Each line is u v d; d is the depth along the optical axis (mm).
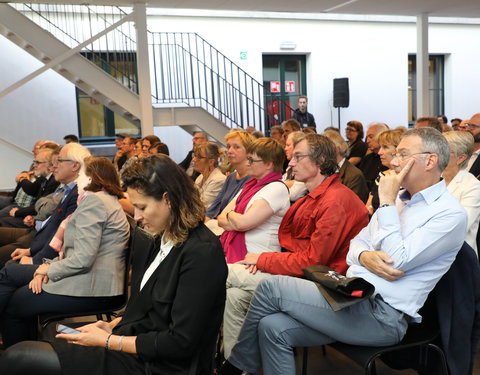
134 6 7156
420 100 8977
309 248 2303
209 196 4008
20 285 2516
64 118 9453
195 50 9664
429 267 1829
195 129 9102
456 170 2482
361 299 1728
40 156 4418
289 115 10594
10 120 8992
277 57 10461
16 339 2482
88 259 2346
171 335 1485
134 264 1896
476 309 1881
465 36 11453
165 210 1532
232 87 9953
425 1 7867
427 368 1982
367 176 5000
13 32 6996
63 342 1617
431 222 1806
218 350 2486
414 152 1851
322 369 2549
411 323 2061
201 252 1504
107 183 2504
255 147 2746
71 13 8812
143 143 5777
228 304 2389
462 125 4613
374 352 1841
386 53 10898
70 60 7230
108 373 1516
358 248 2014
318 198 2406
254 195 2678
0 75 8875
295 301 1914
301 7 8133
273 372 1952
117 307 2504
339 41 10578
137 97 7590
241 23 9945
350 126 5836
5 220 4438
